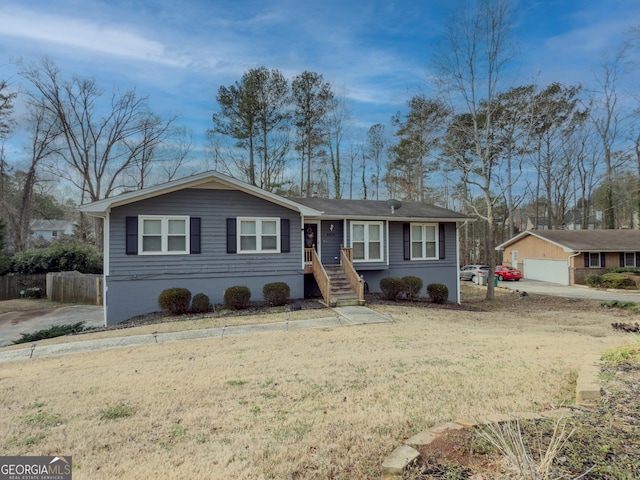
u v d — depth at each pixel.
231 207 12.68
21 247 27.33
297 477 2.79
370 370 5.50
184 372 5.60
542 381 4.82
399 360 6.04
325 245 15.21
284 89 27.89
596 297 19.25
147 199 11.79
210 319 10.14
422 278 16.66
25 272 20.31
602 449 2.67
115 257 11.46
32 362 6.66
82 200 29.11
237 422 3.80
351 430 3.52
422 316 10.98
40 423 3.88
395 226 16.34
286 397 4.47
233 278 12.65
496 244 40.84
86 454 3.24
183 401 4.41
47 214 37.12
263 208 13.10
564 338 8.10
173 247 12.04
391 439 3.30
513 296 20.38
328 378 5.15
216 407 4.21
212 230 12.45
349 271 13.47
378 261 15.54
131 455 3.20
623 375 4.41
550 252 27.67
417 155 32.09
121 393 4.74
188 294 11.32
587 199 34.28
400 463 2.65
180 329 9.01
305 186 30.98
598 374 4.46
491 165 23.22
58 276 19.16
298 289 13.52
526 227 47.62
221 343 7.55
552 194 35.81
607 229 31.48
